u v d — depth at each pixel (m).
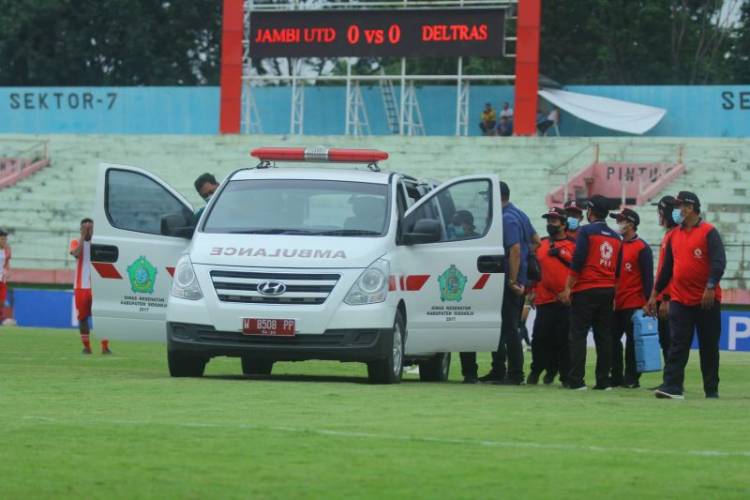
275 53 149.12
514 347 53.62
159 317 50.12
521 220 53.00
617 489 24.20
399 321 47.94
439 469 25.89
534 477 25.25
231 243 47.22
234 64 155.25
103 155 159.75
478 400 41.12
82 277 70.75
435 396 42.00
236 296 46.03
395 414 35.53
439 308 49.75
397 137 150.50
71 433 30.11
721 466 27.14
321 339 45.66
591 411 38.31
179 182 154.88
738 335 95.25
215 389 42.09
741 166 141.25
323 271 45.88
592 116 155.00
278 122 168.50
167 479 24.44
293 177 50.44
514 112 147.50
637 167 140.38
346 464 26.28
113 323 50.56
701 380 60.00
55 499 22.59
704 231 45.16
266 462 26.38
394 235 48.12
